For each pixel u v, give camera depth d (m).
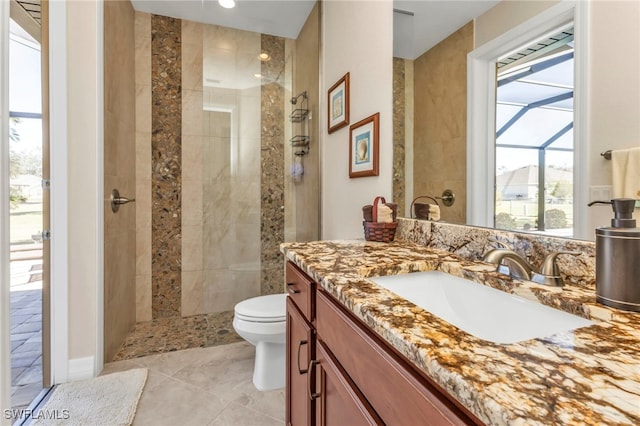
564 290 0.65
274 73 2.71
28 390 1.55
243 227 2.64
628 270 0.54
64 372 1.61
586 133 0.70
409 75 1.36
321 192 2.31
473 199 1.06
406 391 0.48
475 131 1.05
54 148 1.59
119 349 2.01
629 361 0.38
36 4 1.85
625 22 0.63
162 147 2.51
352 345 0.67
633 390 0.32
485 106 1.01
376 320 0.53
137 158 2.44
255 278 2.65
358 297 0.64
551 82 0.78
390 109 1.48
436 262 0.97
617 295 0.55
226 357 1.92
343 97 1.90
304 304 1.00
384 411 0.54
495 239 0.92
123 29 2.13
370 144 1.60
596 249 0.59
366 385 0.61
